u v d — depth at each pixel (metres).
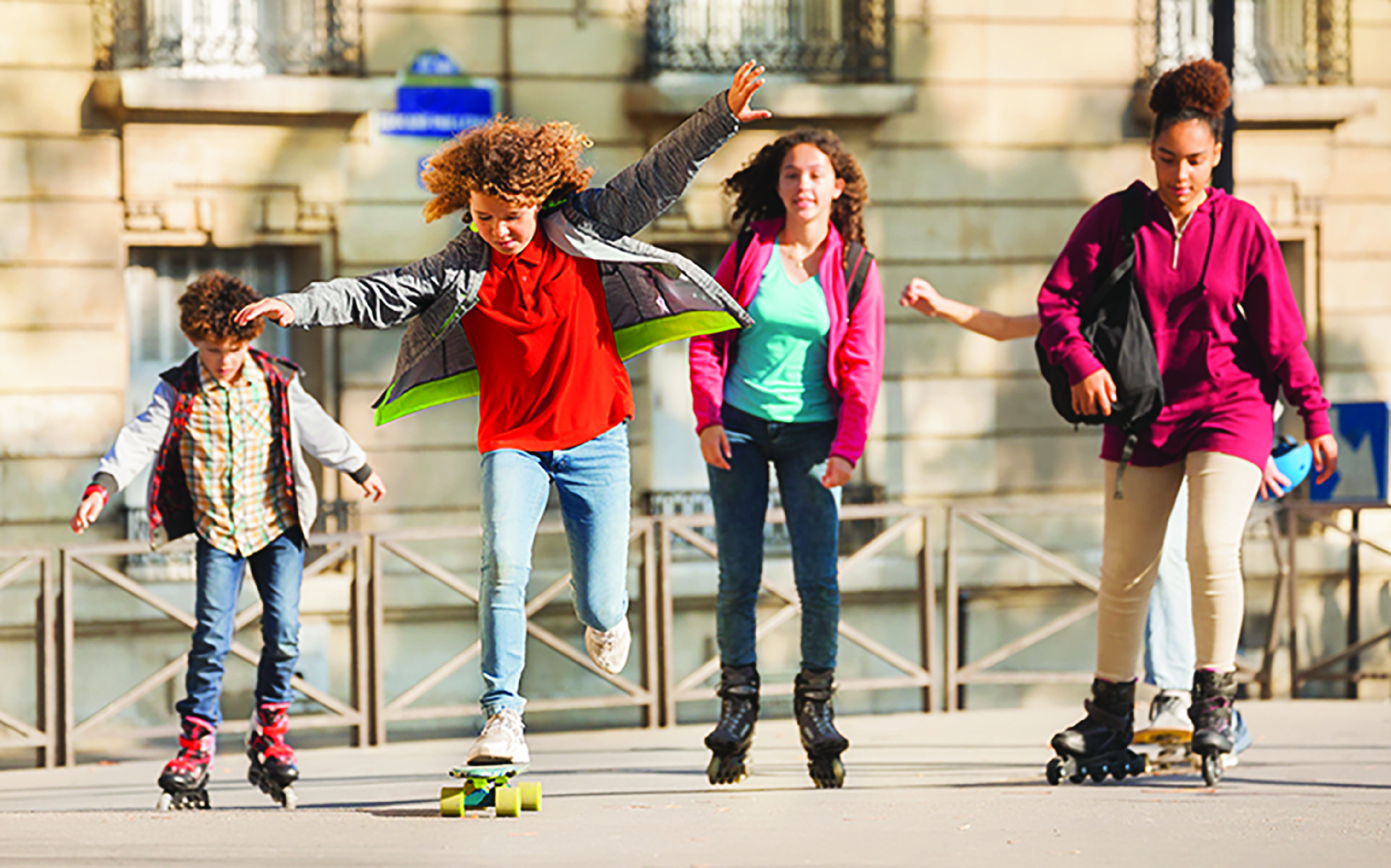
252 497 14.12
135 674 31.81
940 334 36.03
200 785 14.23
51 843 10.11
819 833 9.80
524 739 10.51
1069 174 36.59
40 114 31.86
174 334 33.34
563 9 33.72
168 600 31.86
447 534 22.72
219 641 14.23
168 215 32.25
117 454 13.88
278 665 14.23
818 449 13.34
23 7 31.72
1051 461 36.56
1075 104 36.56
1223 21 24.73
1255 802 11.45
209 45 32.59
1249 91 36.56
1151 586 12.98
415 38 33.16
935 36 35.78
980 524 24.86
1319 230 37.53
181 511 14.29
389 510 33.25
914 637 35.28
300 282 33.53
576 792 13.98
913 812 11.07
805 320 13.09
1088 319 12.71
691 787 14.09
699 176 34.19
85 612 31.53
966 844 9.20
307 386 33.56
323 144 32.84
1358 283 37.78
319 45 32.97
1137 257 12.56
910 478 35.84
